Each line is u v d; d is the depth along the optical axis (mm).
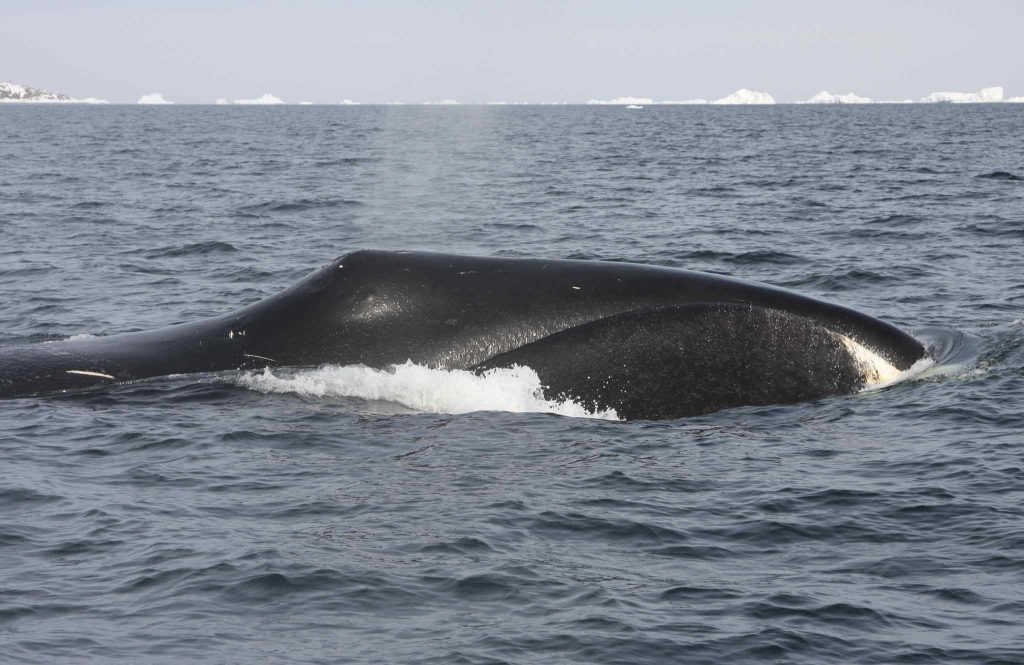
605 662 17047
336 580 19609
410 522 22219
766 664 17125
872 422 27578
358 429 27047
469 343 27938
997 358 32719
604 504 23234
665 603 19016
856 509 23109
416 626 18094
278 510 22797
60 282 53281
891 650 17500
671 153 177250
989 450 26266
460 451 25766
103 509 22797
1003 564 20438
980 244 66375
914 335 35656
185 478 24531
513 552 20922
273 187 113375
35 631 17719
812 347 28562
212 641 17500
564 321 27938
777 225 77812
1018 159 153625
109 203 94500
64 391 29266
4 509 22781
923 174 125750
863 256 62094
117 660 16859
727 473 24844
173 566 20141
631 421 27312
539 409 27547
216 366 29375
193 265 60188
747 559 20938
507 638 17719
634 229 75875
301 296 29594
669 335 27734
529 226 77688
